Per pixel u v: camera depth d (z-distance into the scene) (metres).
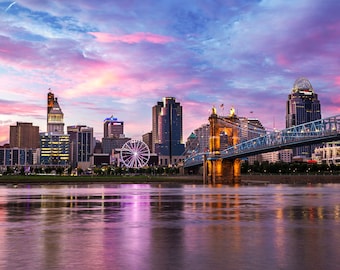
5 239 27.58
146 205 57.72
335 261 20.81
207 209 50.72
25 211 48.25
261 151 194.25
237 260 21.11
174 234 29.62
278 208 51.72
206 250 23.67
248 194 91.62
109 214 44.56
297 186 160.25
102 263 20.55
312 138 162.25
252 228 32.56
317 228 32.41
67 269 19.41
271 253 22.75
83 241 26.75
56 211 48.22
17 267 19.78
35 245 25.36
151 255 22.36
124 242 26.38
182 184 199.62
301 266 19.86
